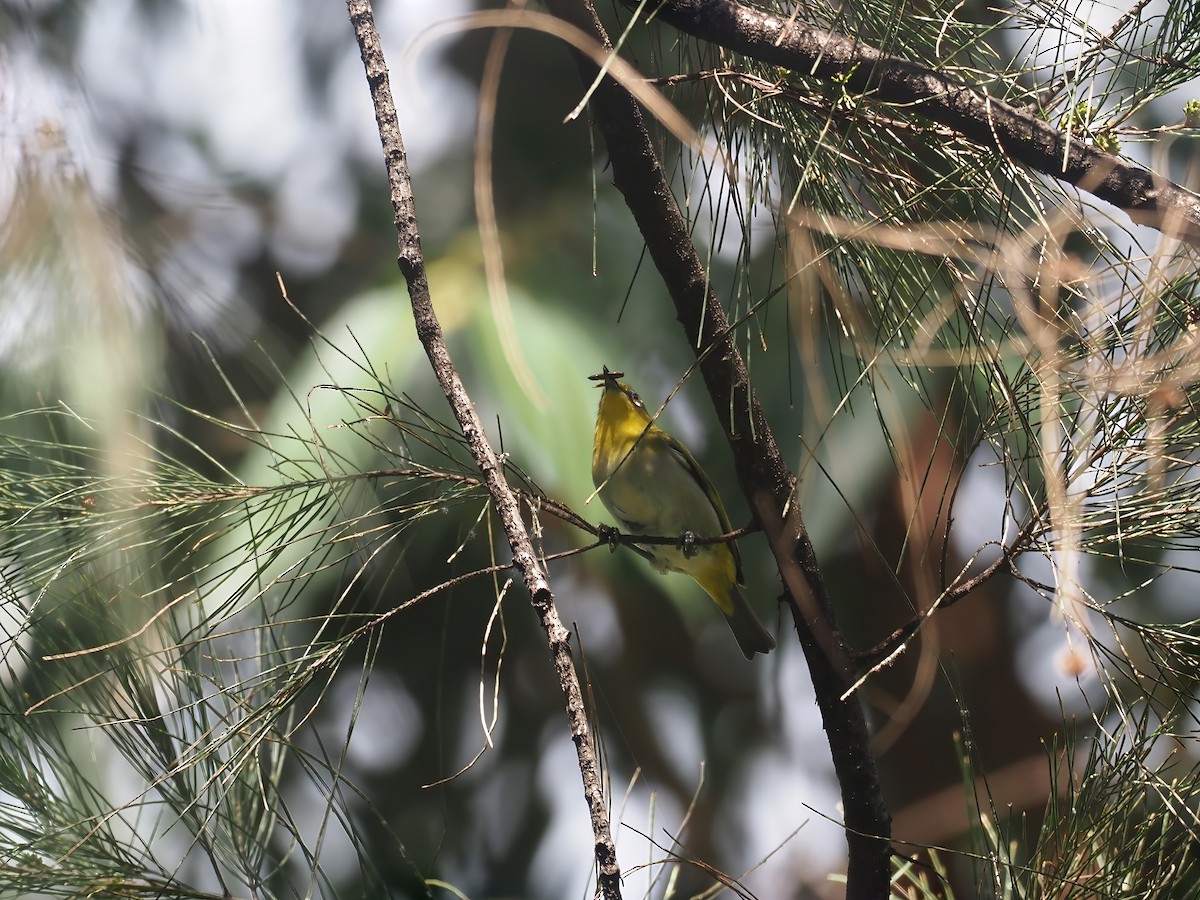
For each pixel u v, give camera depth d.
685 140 3.72
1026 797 12.24
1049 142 4.57
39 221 6.63
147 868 4.57
